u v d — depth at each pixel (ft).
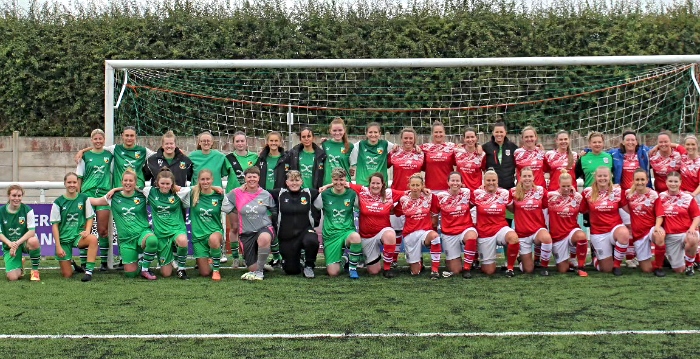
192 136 37.06
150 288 21.97
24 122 44.37
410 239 24.12
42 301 19.99
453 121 36.91
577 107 36.76
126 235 24.16
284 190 24.02
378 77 36.76
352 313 18.31
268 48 43.42
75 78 43.98
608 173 24.23
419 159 26.14
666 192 24.43
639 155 26.25
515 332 16.40
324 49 43.16
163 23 44.24
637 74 35.45
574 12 42.88
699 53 42.04
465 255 23.79
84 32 44.57
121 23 44.57
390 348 15.16
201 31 43.93
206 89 36.86
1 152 42.37
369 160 26.18
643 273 24.38
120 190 24.21
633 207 24.47
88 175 25.36
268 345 15.39
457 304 19.36
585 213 25.94
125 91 32.71
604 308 18.80
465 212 24.35
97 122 44.39
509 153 26.30
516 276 23.94
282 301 19.86
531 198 24.29
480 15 43.14
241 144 26.84
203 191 23.95
